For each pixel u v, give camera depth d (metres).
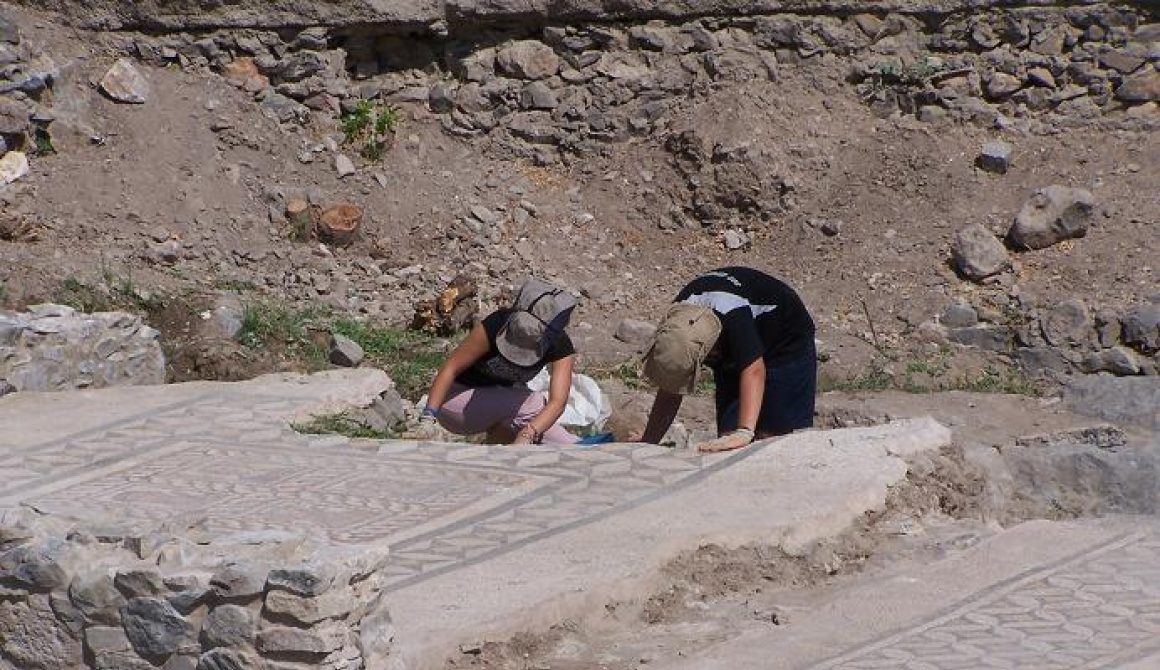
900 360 31.28
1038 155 35.53
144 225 33.34
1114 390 28.56
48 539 14.01
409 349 30.88
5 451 21.47
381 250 34.66
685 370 19.45
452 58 37.94
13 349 24.75
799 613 15.77
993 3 36.62
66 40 36.09
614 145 37.28
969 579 16.50
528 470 19.80
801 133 36.38
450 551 16.95
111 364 26.28
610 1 37.34
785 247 35.00
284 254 33.72
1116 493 24.69
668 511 17.89
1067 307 31.39
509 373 21.77
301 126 36.69
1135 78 35.97
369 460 20.70
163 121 35.41
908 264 33.81
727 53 37.31
